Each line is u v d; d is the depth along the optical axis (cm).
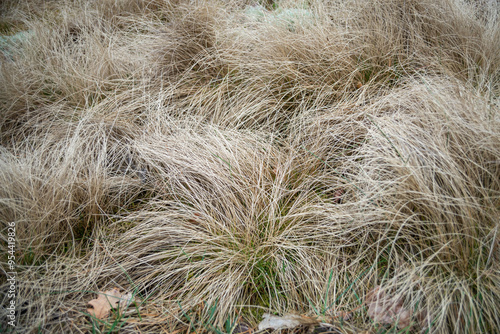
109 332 182
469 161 200
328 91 287
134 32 419
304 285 199
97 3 449
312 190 240
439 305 171
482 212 180
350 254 207
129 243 217
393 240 191
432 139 207
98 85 329
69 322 186
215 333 181
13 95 316
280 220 221
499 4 335
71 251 218
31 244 210
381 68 294
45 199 221
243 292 200
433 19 301
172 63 341
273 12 373
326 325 178
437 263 178
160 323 188
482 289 171
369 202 204
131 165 268
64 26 419
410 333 172
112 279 203
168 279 206
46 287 196
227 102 310
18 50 386
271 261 208
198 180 248
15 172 223
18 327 180
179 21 353
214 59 337
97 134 273
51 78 334
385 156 211
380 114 253
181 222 222
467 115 214
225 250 209
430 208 188
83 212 236
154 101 310
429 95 233
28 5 496
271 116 296
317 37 302
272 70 306
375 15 305
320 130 261
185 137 267
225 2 421
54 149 269
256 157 249
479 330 165
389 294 181
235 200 225
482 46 289
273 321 184
